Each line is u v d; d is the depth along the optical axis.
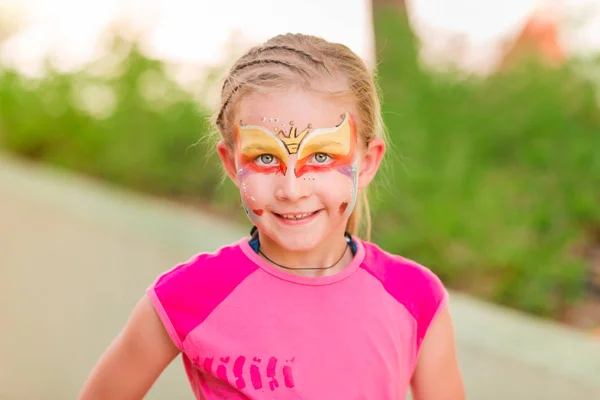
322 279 1.79
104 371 1.85
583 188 4.45
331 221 1.76
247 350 1.73
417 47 5.51
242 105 1.73
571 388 3.03
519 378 3.16
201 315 1.76
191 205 5.54
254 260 1.80
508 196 4.50
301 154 1.70
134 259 4.50
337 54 1.79
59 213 5.19
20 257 4.78
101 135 6.27
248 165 1.73
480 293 4.06
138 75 6.18
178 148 5.84
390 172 4.35
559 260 4.12
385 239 4.25
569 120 4.82
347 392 1.74
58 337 3.82
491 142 4.89
